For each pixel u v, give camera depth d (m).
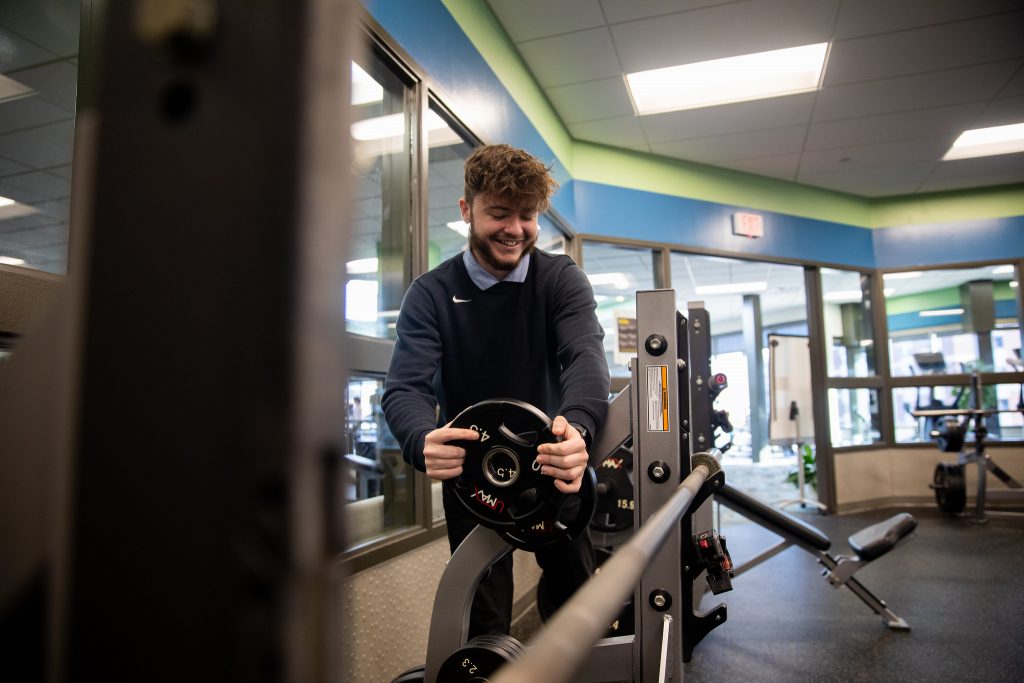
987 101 4.38
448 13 2.70
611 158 4.95
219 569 0.18
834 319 6.46
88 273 0.21
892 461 6.26
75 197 1.10
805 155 5.25
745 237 5.57
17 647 0.27
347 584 1.71
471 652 1.12
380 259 2.39
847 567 2.83
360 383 2.08
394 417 1.19
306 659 0.17
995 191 6.18
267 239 0.18
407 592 2.05
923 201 6.36
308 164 0.17
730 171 5.55
